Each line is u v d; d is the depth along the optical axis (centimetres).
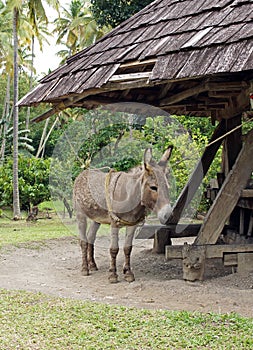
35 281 795
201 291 698
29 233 1431
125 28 862
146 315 573
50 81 841
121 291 719
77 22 2977
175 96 834
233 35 630
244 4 707
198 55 627
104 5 1584
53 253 1084
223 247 754
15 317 572
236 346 473
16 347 477
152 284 745
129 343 484
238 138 950
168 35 720
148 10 898
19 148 3253
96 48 850
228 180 763
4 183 2117
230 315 566
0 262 966
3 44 3020
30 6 2222
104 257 994
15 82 2191
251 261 762
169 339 493
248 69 563
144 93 879
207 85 729
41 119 932
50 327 534
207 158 979
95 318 562
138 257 973
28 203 2098
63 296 682
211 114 1018
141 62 690
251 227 922
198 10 756
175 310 607
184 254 747
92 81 714
